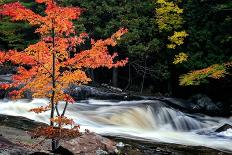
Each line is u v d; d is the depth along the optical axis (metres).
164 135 16.84
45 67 9.40
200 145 14.61
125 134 15.30
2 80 21.83
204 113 23.22
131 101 21.59
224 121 21.67
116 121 17.47
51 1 8.86
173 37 24.00
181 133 18.11
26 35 31.45
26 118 14.47
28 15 8.70
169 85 26.84
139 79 28.72
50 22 8.91
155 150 12.12
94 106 19.53
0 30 28.39
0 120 13.55
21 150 8.68
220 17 25.23
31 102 18.05
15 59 9.02
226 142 15.78
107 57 9.52
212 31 25.03
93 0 26.61
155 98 23.33
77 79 9.34
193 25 25.61
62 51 9.49
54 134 8.95
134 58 27.59
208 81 23.34
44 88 9.45
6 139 10.23
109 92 23.09
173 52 26.19
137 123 18.23
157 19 25.12
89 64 9.50
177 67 25.75
